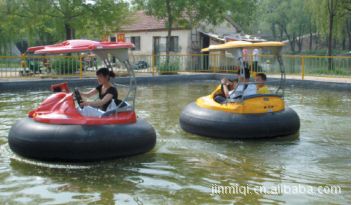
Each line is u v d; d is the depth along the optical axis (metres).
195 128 7.49
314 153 6.51
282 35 62.50
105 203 4.52
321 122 8.98
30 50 6.31
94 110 6.01
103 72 6.26
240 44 7.25
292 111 7.70
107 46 5.84
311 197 4.75
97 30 22.72
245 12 37.53
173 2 21.78
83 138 5.65
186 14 24.17
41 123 5.86
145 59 20.56
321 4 24.86
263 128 7.18
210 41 26.20
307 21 52.47
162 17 23.08
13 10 20.38
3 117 9.23
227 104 7.43
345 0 23.77
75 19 20.94
